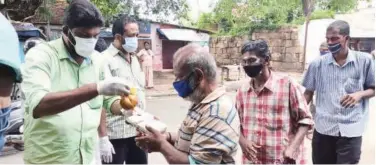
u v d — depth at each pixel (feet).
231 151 5.99
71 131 7.20
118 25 11.43
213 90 6.13
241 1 81.10
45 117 6.97
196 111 6.16
